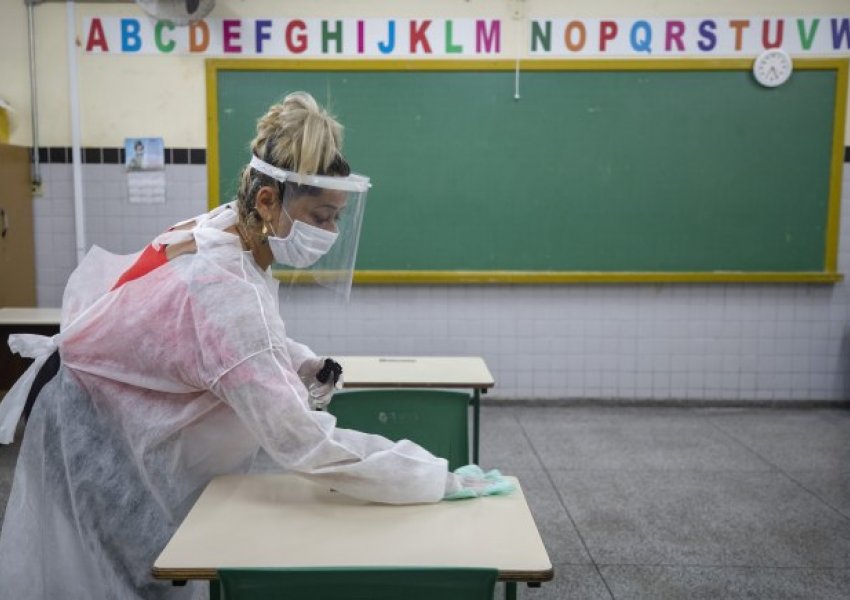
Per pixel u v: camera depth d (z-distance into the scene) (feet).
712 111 15.25
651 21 15.07
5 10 15.14
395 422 8.17
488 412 15.72
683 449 13.53
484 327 15.97
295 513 4.87
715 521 10.50
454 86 15.21
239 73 15.20
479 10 15.07
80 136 15.46
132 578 5.18
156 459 5.06
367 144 15.34
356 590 3.91
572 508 10.95
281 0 15.08
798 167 15.39
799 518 10.61
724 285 15.83
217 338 4.56
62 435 5.03
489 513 4.94
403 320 15.94
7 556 5.07
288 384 4.60
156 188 15.56
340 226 5.18
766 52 15.05
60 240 15.66
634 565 9.25
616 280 15.57
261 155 4.67
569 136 15.31
